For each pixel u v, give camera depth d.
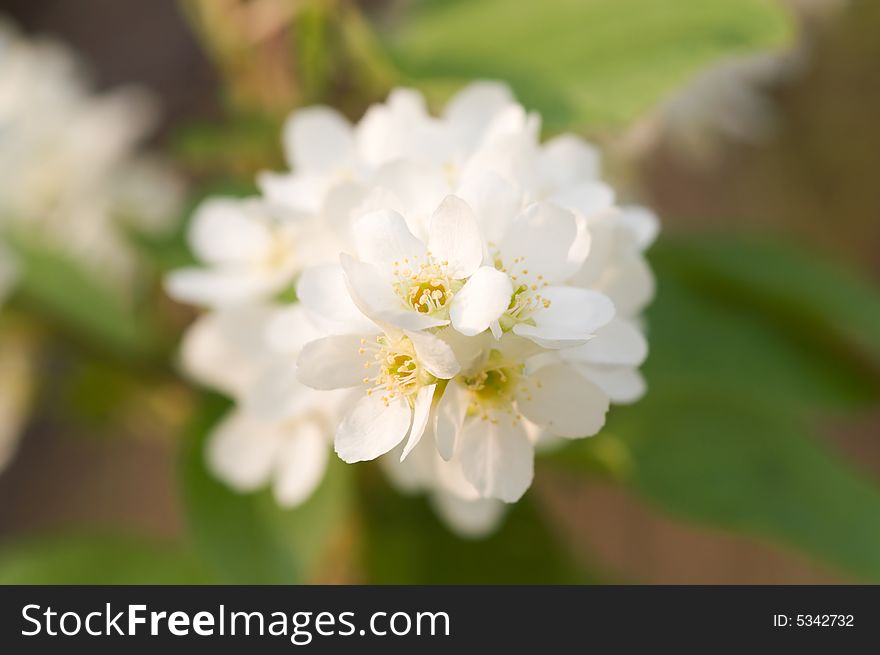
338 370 0.17
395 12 0.24
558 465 0.23
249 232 0.21
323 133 0.20
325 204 0.18
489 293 0.17
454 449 0.17
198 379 0.22
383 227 0.17
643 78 0.20
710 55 0.20
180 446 0.21
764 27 0.20
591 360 0.18
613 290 0.18
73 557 0.24
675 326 0.24
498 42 0.21
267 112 0.23
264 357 0.20
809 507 0.23
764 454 0.23
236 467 0.21
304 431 0.20
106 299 0.24
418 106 0.19
